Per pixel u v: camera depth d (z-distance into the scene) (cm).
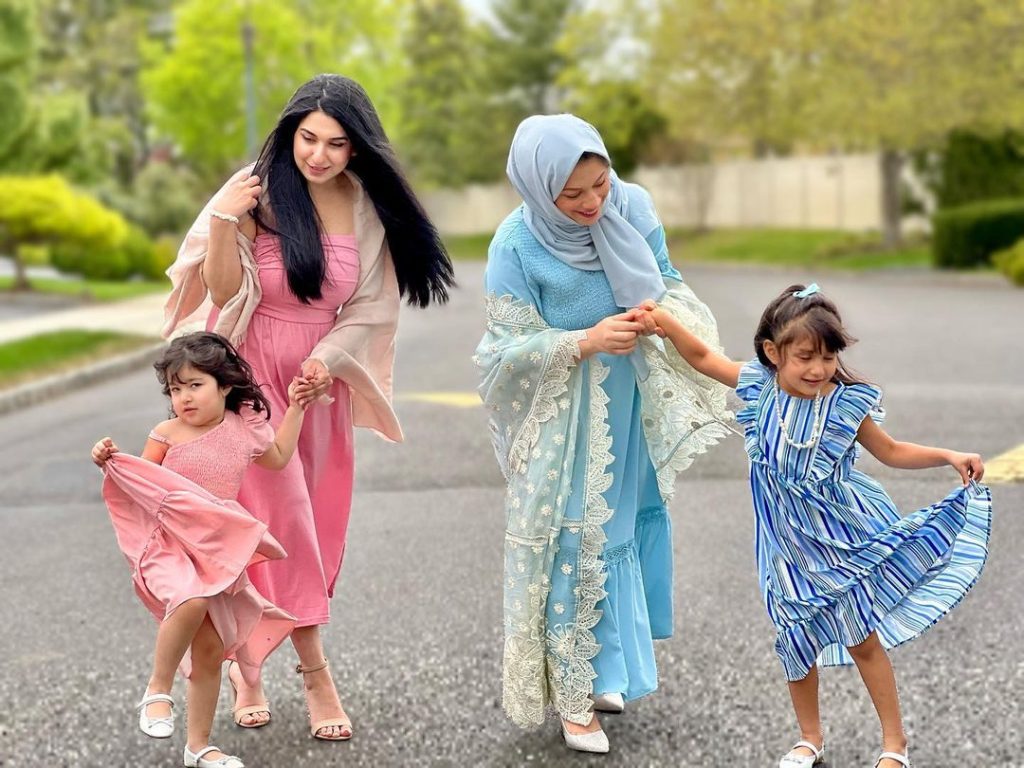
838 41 2623
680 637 448
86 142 2836
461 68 5197
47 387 1224
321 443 392
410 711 394
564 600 363
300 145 374
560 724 382
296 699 408
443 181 5147
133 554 349
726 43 2953
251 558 346
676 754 357
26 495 731
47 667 445
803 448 328
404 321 1775
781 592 339
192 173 4991
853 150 3466
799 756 343
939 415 813
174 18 3903
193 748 352
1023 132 2542
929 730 364
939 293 1966
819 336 320
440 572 538
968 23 2392
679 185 4134
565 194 353
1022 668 405
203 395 350
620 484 372
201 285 386
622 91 4125
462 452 766
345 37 4272
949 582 325
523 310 367
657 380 376
